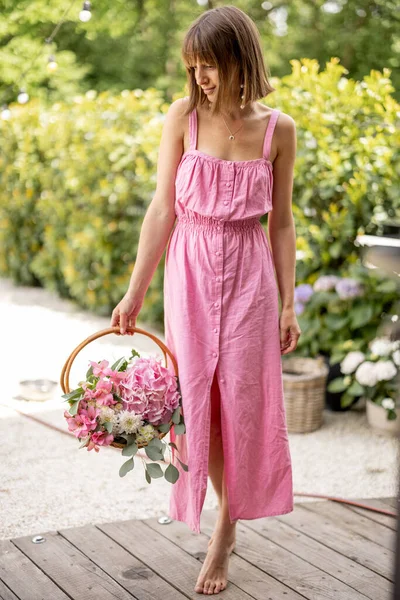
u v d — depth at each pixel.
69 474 3.36
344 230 4.30
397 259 1.40
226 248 2.31
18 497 3.09
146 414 2.25
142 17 13.34
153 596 2.32
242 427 2.33
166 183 2.40
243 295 2.31
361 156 4.31
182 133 2.37
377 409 4.01
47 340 5.63
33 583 2.37
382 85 4.37
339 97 4.44
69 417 2.23
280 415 2.38
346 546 2.69
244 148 2.32
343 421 4.21
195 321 2.32
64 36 13.02
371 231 4.34
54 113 7.10
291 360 4.22
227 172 2.29
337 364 4.34
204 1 7.04
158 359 2.39
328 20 13.05
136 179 5.82
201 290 2.31
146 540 2.68
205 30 2.20
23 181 7.26
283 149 2.39
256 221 2.38
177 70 13.38
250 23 2.27
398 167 4.19
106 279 6.14
